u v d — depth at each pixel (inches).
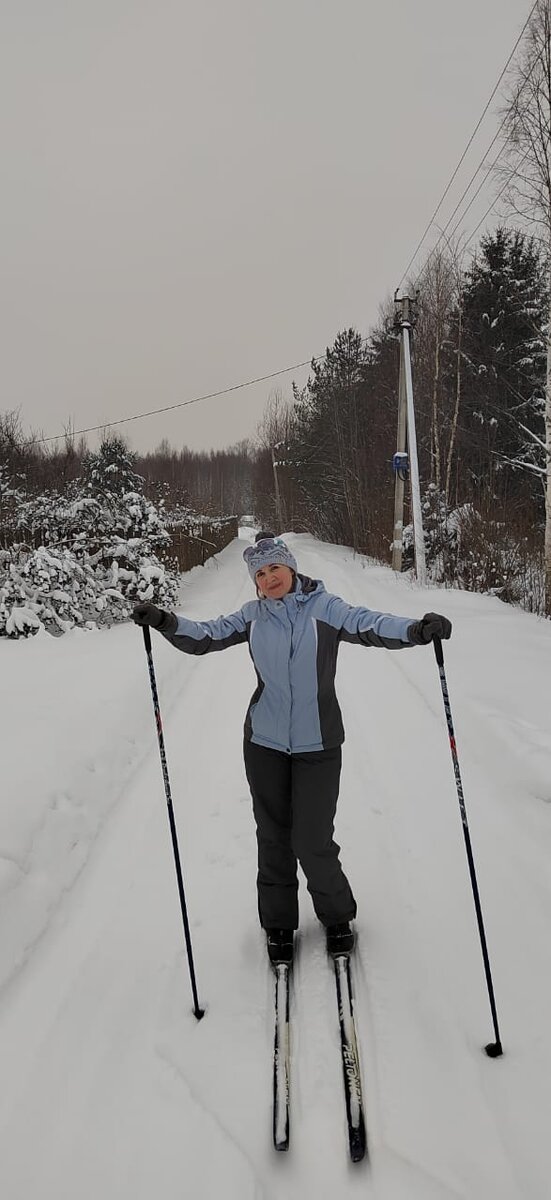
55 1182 70.2
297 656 93.5
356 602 416.5
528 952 102.3
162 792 165.6
